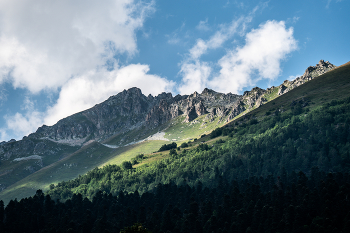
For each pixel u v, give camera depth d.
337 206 152.00
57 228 190.38
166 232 171.50
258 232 157.00
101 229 183.12
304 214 155.25
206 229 170.12
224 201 192.00
